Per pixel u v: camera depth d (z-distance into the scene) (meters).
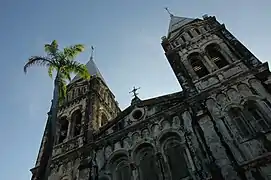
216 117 21.75
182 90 26.73
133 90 29.83
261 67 23.42
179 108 24.52
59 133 31.22
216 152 19.27
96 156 24.84
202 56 29.83
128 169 22.88
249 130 19.98
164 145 22.84
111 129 27.25
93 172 23.30
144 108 27.11
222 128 20.70
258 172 16.89
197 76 27.48
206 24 34.88
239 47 27.67
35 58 25.56
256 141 18.66
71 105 34.56
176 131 22.86
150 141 23.39
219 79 25.38
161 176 20.56
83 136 28.23
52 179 24.69
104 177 22.72
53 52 26.69
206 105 23.25
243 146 18.78
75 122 32.34
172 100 26.30
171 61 31.81
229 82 23.92
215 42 30.50
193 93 25.33
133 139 24.55
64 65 26.22
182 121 23.33
